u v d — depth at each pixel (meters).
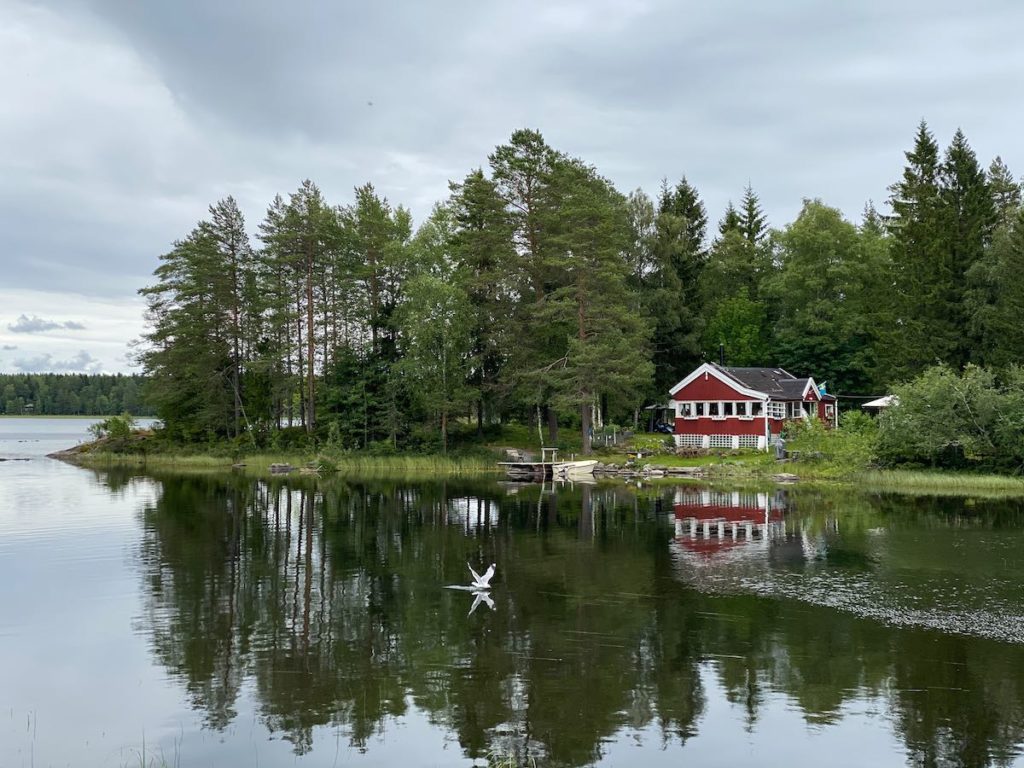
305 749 10.95
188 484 46.34
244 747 11.05
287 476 52.16
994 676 13.27
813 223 71.94
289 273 63.56
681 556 23.50
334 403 61.69
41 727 11.75
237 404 65.00
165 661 14.43
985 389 42.59
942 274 54.09
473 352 61.12
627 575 21.02
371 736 11.34
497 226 56.84
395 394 60.31
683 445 58.53
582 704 12.40
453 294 55.47
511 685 13.18
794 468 46.81
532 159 56.28
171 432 67.19
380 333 65.12
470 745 11.02
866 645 14.95
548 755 10.73
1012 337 48.84
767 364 72.88
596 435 60.34
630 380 52.19
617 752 10.79
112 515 32.78
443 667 14.00
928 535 26.58
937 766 10.27
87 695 12.91
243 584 20.30
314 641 15.54
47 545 25.75
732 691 12.81
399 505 36.16
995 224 59.41
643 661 14.23
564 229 54.91
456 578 20.92
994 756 10.52
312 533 28.16
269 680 13.48
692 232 79.38
